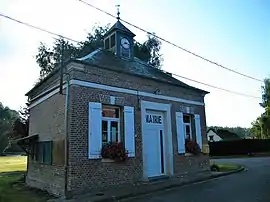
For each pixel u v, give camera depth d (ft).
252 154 104.88
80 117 32.30
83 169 31.40
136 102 39.14
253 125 164.04
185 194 29.81
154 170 40.37
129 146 36.78
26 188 39.24
